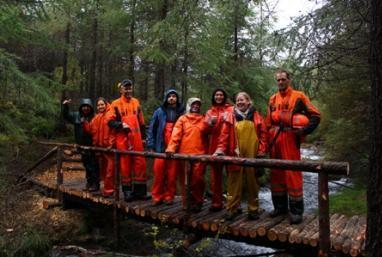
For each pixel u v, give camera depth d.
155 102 11.87
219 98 5.65
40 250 6.82
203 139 5.93
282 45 6.20
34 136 14.98
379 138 3.28
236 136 5.15
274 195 5.41
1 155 12.19
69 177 11.60
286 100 4.97
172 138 5.81
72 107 18.75
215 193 5.89
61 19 15.83
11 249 6.52
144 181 6.91
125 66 13.66
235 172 5.30
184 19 5.68
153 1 10.95
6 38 10.03
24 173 10.12
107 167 7.13
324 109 14.23
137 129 6.80
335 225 5.09
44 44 11.96
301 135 4.85
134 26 12.31
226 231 5.05
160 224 6.24
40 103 10.32
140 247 7.37
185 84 11.93
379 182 3.29
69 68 19.81
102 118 7.34
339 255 4.29
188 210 5.50
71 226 7.84
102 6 12.56
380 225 3.27
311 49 6.28
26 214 8.05
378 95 3.29
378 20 3.28
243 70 13.74
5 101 12.27
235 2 5.19
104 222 8.27
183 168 6.15
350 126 11.21
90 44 17.36
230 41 14.08
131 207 6.38
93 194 7.38
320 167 4.29
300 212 5.03
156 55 10.30
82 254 6.65
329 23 5.96
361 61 7.06
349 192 10.65
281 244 4.99
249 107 5.24
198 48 10.52
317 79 6.75
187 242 5.40
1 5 9.59
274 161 4.61
